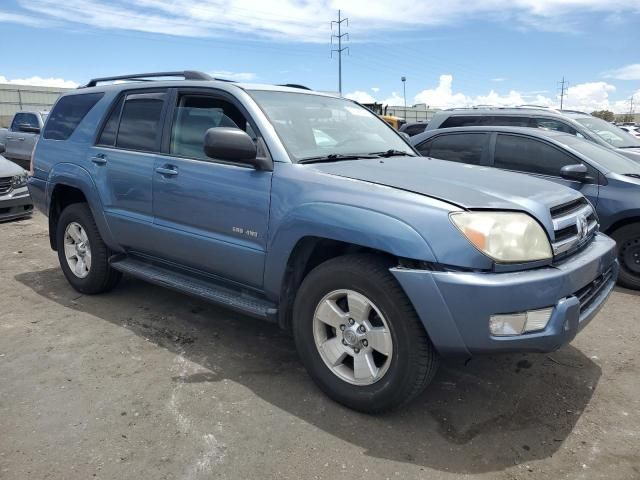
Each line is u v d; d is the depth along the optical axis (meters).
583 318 2.89
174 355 3.79
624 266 5.52
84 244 4.88
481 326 2.61
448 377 3.53
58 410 3.06
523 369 3.66
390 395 2.88
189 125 3.94
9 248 6.85
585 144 6.08
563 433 2.92
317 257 3.35
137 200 4.18
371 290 2.86
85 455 2.67
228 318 4.48
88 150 4.68
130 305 4.75
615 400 3.27
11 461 2.61
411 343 2.78
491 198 2.87
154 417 3.01
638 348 4.03
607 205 5.44
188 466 2.60
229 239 3.55
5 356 3.74
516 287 2.60
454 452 2.74
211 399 3.21
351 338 3.01
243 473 2.55
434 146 7.02
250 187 3.39
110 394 3.25
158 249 4.11
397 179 3.10
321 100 4.21
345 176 3.15
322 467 2.61
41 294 5.04
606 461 2.67
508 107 8.68
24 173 8.77
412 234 2.70
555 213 3.03
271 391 3.31
